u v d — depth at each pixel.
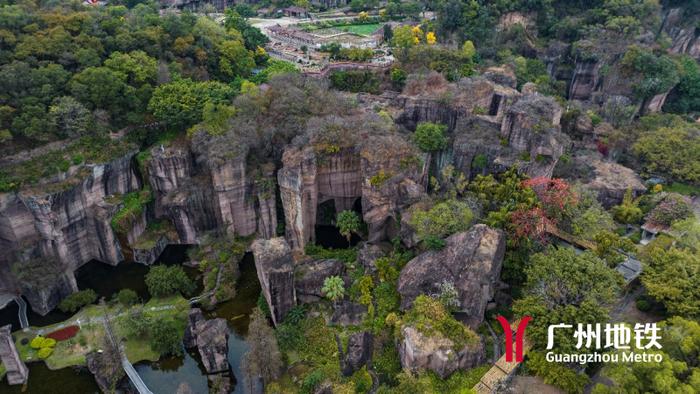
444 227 57.78
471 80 87.00
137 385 51.09
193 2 151.75
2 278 63.84
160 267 65.12
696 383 37.88
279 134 74.50
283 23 147.38
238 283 66.81
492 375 46.16
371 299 57.34
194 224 72.94
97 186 69.31
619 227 69.44
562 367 43.81
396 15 150.38
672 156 79.75
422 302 49.75
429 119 86.06
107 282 67.62
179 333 57.69
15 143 64.31
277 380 50.31
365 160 66.56
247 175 70.69
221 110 72.94
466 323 51.25
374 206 67.38
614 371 40.25
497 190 65.25
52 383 52.12
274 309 57.56
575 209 61.94
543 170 70.44
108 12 93.94
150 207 74.56
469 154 75.31
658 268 53.00
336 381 48.97
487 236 55.16
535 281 50.00
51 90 67.44
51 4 84.50
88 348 55.94
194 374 53.75
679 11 123.44
